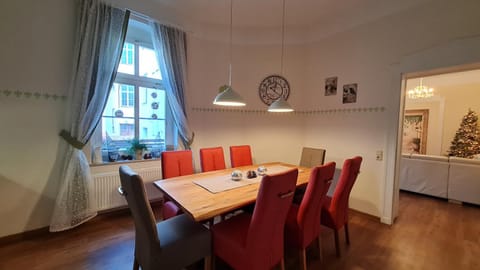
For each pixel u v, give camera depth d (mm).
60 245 2215
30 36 2262
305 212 1730
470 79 5398
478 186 3424
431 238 2463
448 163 3703
